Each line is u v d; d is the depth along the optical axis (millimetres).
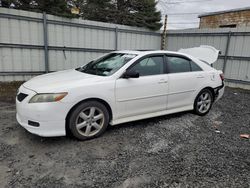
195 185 2521
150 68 4172
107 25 9359
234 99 7152
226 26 16812
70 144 3395
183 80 4543
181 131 4062
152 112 4234
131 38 10289
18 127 3986
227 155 3221
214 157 3150
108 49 9633
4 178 2541
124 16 17391
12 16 7141
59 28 8172
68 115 3365
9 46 7277
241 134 4055
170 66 4453
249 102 6789
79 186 2445
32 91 3250
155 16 16875
